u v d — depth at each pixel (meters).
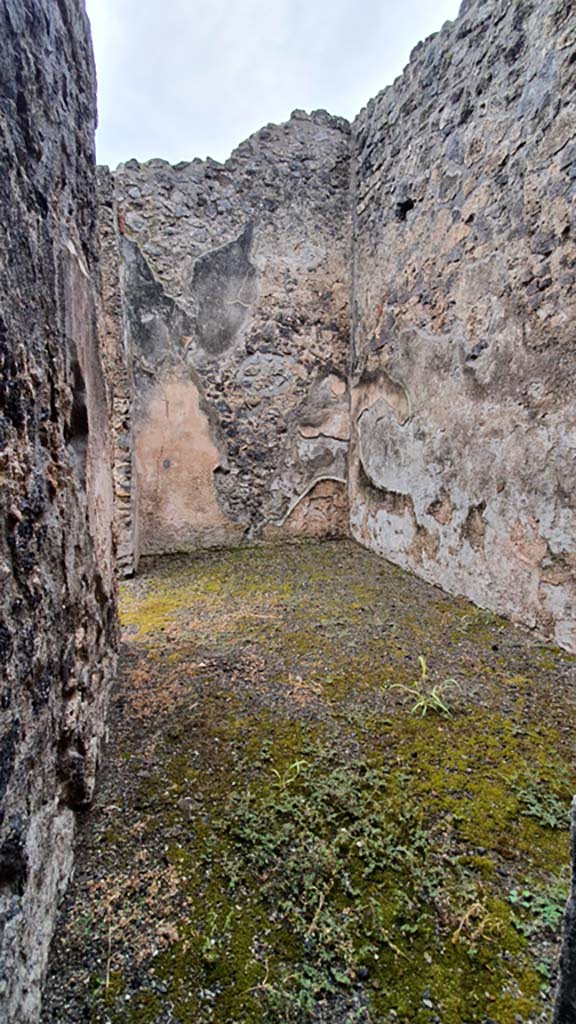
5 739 0.77
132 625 2.55
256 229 3.86
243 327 3.90
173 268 3.70
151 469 3.79
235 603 2.87
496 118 2.32
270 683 1.96
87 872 1.11
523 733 1.62
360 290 3.87
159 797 1.35
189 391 3.82
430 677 1.98
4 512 0.80
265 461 4.06
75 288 1.36
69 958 0.93
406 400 3.24
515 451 2.32
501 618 2.49
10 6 0.88
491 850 1.17
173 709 1.78
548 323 2.09
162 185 3.63
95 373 1.69
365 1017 0.84
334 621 2.57
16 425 0.87
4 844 0.75
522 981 0.90
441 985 0.89
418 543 3.21
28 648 0.90
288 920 1.01
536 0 2.06
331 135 3.94
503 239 2.31
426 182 2.90
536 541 2.23
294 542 4.21
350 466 4.22
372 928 0.99
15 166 0.89
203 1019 0.84
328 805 1.31
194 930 0.99
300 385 4.08
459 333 2.66
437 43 2.74
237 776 1.43
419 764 1.47
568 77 1.92
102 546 1.77
